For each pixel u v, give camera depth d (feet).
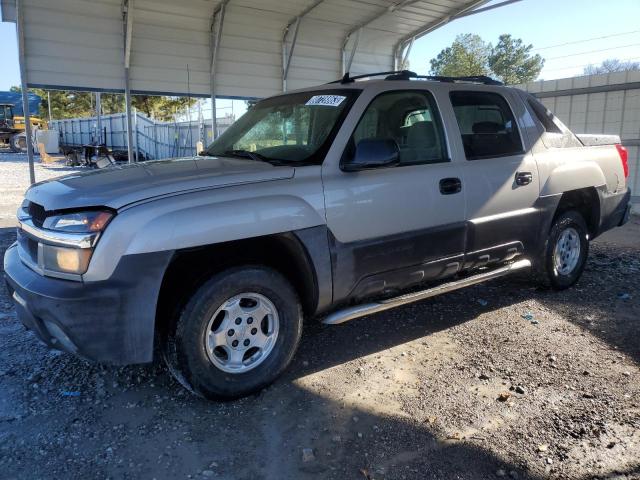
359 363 12.61
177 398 11.03
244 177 10.65
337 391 11.32
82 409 10.57
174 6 28.78
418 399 10.98
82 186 10.48
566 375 11.92
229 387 10.61
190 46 31.01
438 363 12.59
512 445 9.42
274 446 9.45
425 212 12.85
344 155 11.82
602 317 15.39
